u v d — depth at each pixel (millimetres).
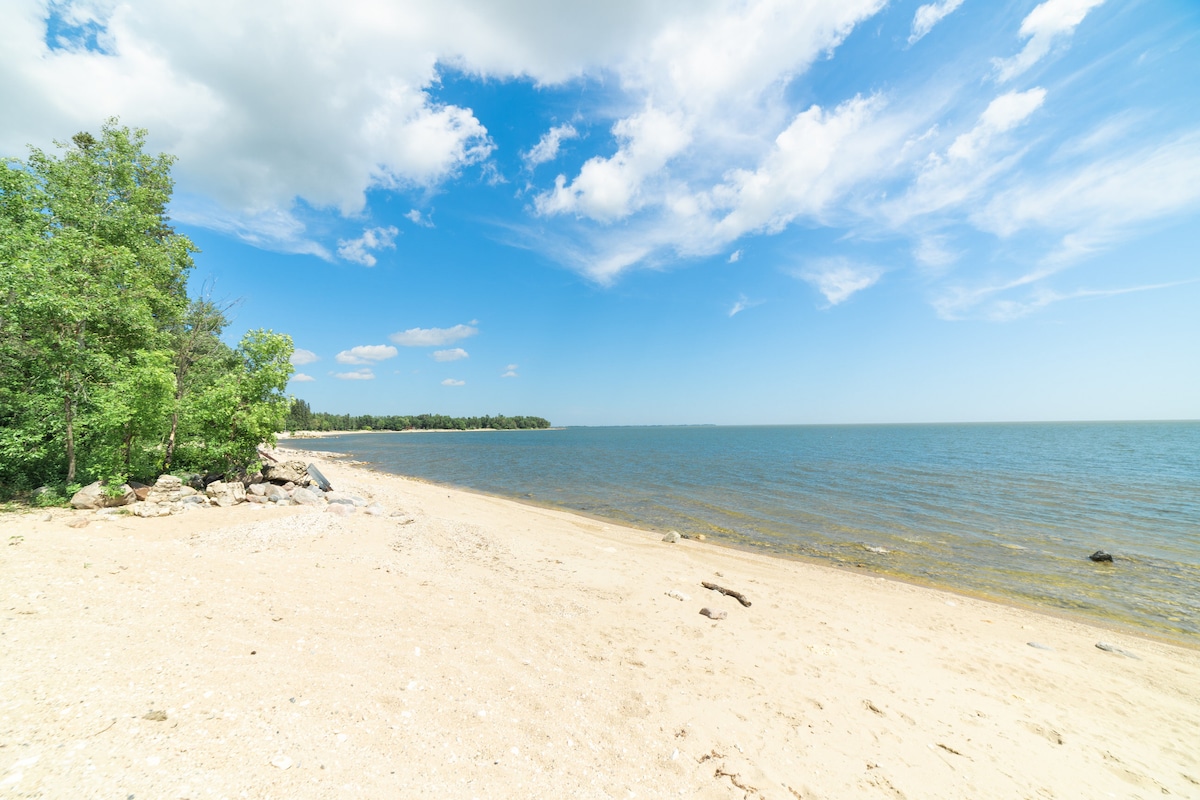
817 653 7914
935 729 6043
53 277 11219
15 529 8055
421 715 4656
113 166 17047
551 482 33062
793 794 4555
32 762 2941
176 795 2973
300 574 8117
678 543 16547
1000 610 11484
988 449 65062
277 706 4262
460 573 9797
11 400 10867
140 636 4992
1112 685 7836
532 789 3975
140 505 10609
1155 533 18984
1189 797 5176
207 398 13422
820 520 21047
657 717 5504
